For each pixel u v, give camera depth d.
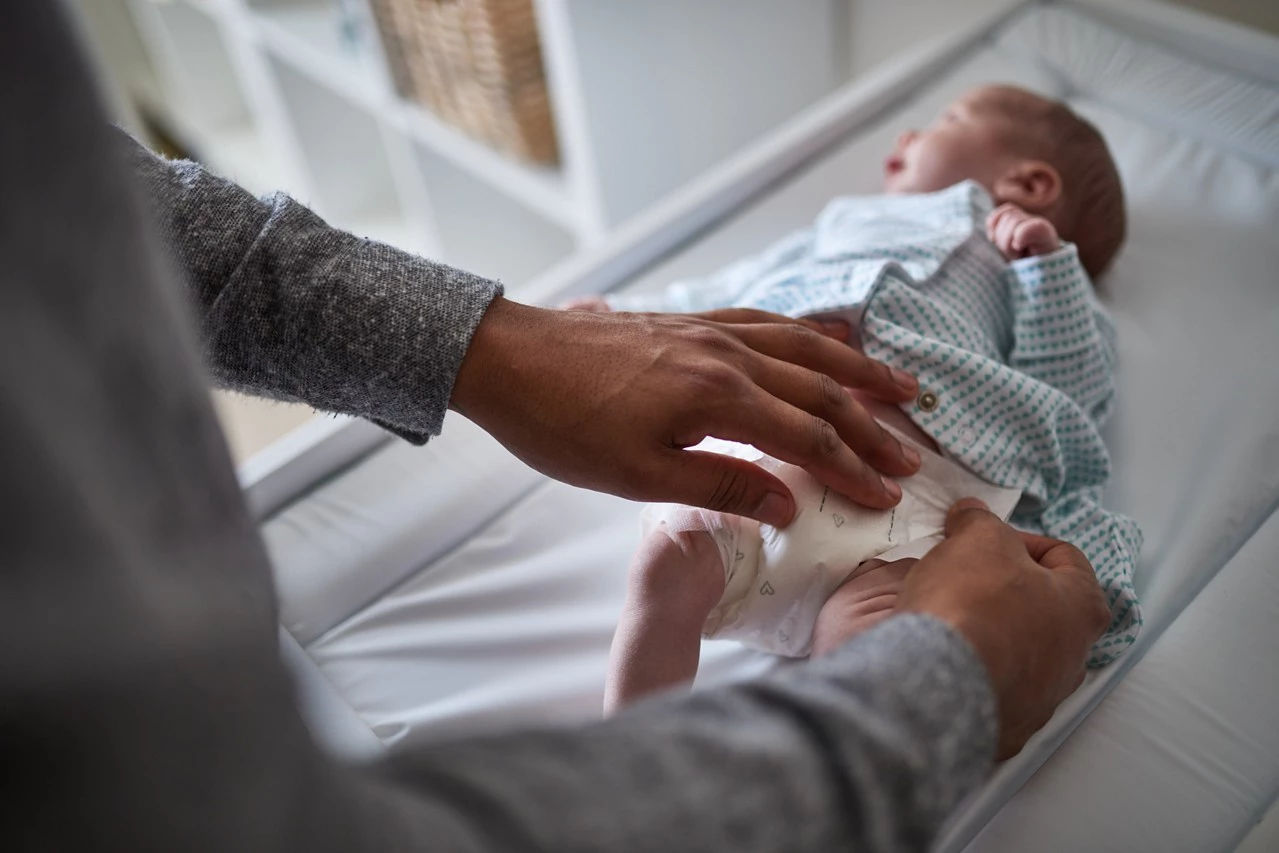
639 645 0.65
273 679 0.23
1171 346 0.91
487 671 0.74
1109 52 1.17
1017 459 0.73
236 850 0.21
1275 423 0.82
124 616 0.19
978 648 0.41
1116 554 0.69
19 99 0.18
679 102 1.49
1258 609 0.69
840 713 0.29
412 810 0.23
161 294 0.22
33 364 0.18
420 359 0.55
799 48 1.56
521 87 1.48
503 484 0.84
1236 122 1.06
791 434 0.56
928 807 0.30
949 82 1.21
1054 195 0.94
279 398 0.60
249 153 2.34
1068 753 0.63
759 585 0.67
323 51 1.83
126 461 0.21
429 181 1.81
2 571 0.18
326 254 0.55
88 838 0.20
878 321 0.76
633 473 0.55
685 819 0.25
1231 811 0.59
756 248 1.07
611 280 1.04
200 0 2.10
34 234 0.19
